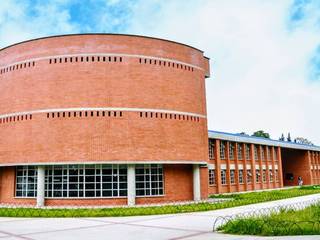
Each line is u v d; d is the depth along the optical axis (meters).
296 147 69.44
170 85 34.28
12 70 34.41
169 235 15.78
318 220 16.84
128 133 31.80
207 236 15.24
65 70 32.38
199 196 35.47
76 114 31.62
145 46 33.69
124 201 31.75
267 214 19.64
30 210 26.73
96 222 20.70
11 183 34.09
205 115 37.69
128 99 32.31
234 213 23.94
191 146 34.81
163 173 34.00
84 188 31.70
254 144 57.81
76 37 32.72
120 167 32.22
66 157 31.12
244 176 53.84
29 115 32.66
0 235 16.41
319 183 77.88
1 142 33.88
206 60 39.91
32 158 31.92
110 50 32.66
